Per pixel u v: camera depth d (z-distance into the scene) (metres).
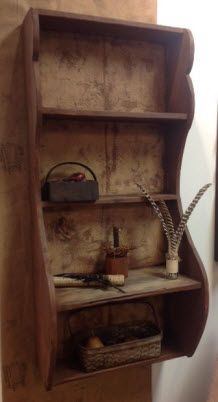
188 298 1.41
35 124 1.11
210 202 1.63
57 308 1.10
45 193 1.20
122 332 1.42
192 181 1.58
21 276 1.29
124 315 1.47
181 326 1.45
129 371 1.52
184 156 1.55
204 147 1.59
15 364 1.30
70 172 1.33
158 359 1.34
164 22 1.46
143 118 1.26
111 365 1.26
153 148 1.46
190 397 1.67
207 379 1.71
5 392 1.29
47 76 1.28
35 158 1.15
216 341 1.72
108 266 1.31
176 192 1.40
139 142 1.44
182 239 1.40
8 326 1.28
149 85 1.44
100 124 1.37
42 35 1.26
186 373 1.66
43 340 1.18
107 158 1.39
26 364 1.32
